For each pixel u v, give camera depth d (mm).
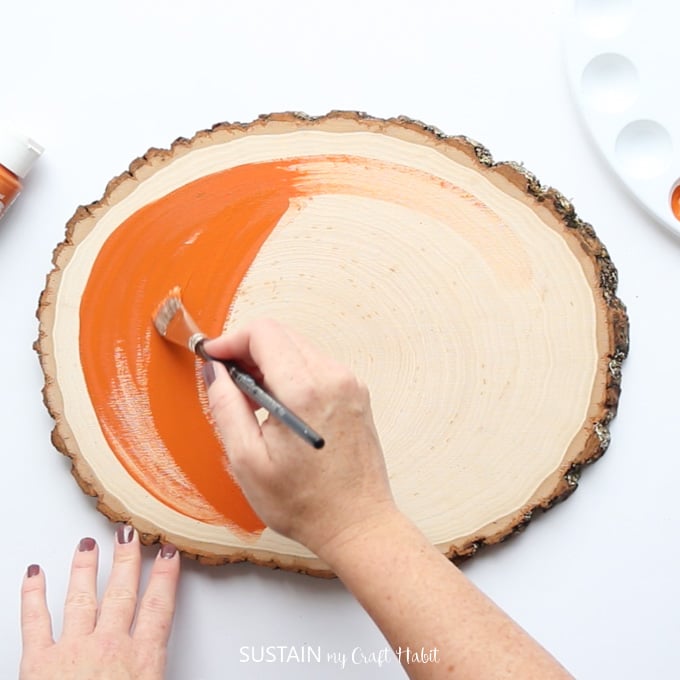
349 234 823
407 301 821
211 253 832
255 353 651
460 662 587
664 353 854
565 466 814
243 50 887
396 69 879
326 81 882
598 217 864
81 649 812
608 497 854
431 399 822
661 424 852
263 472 629
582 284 807
